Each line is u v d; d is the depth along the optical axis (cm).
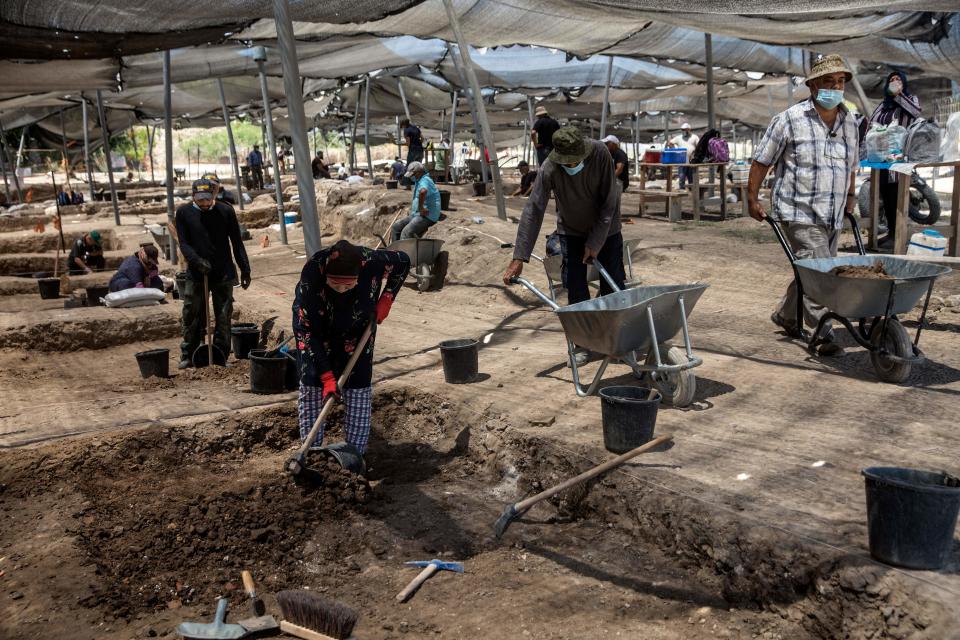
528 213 595
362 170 3334
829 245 627
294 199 2288
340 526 459
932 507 300
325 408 473
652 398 454
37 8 731
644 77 2084
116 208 2091
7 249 1866
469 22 1266
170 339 1025
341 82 2162
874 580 310
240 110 2719
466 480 521
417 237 1168
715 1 843
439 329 859
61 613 361
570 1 1022
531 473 493
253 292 1160
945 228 884
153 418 587
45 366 889
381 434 598
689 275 952
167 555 419
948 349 611
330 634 332
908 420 471
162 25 854
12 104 2064
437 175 2222
